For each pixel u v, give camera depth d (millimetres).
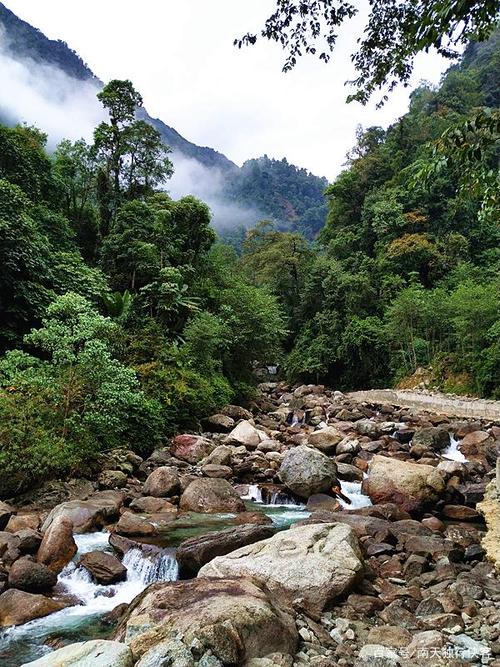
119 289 23172
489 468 13461
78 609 6355
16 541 7508
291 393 33531
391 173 50781
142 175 31094
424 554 7371
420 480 10461
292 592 5488
